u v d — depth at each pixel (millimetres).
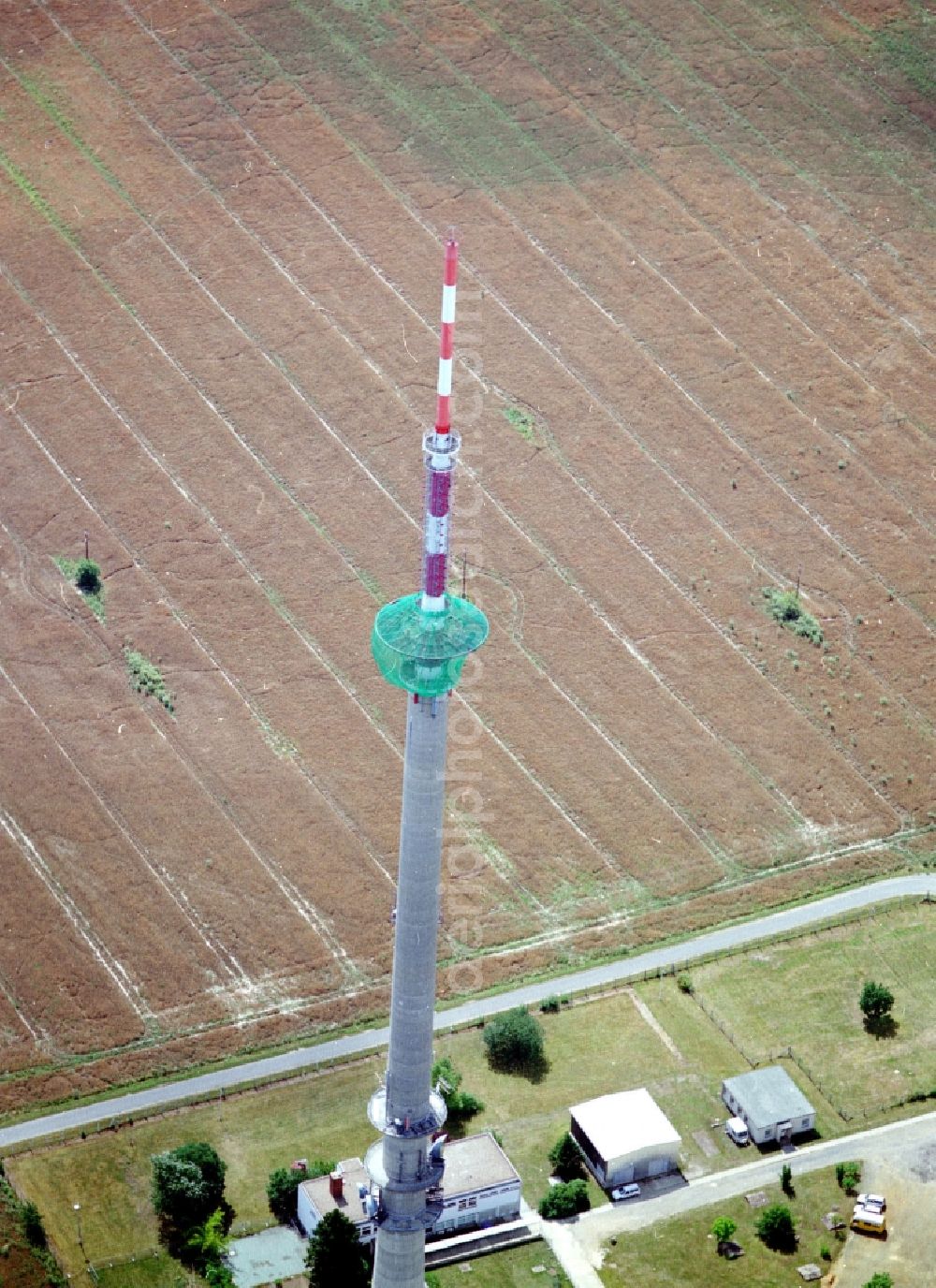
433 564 130250
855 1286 147375
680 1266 148500
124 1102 161250
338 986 173500
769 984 173875
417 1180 139375
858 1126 160875
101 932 176500
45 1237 149000
